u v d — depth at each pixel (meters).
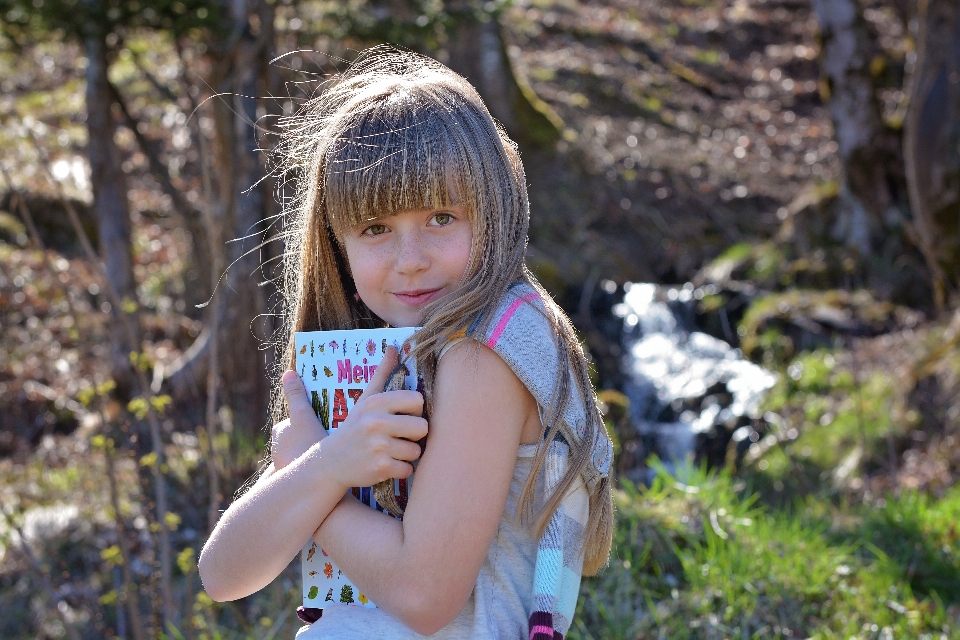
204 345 7.32
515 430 1.28
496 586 1.32
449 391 1.26
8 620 4.87
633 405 9.68
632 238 12.25
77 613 4.79
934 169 8.29
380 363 1.33
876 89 11.10
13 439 7.13
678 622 3.19
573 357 1.37
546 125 13.63
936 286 8.77
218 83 7.14
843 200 11.13
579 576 1.38
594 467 1.36
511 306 1.30
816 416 8.26
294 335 1.47
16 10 6.20
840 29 10.91
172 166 10.92
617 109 15.37
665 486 4.23
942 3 8.10
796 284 10.84
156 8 6.11
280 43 7.16
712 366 9.98
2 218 10.55
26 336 7.84
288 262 1.59
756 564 3.50
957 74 8.19
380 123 1.32
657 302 11.20
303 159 1.51
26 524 5.57
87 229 10.71
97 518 5.46
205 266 6.79
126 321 3.75
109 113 7.64
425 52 10.76
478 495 1.24
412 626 1.22
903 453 6.76
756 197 13.24
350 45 7.03
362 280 1.37
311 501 1.27
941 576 3.93
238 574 1.32
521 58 16.44
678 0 19.69
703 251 12.10
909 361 8.17
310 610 1.41
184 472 5.38
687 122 15.46
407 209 1.30
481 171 1.31
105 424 3.70
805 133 15.22
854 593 3.52
